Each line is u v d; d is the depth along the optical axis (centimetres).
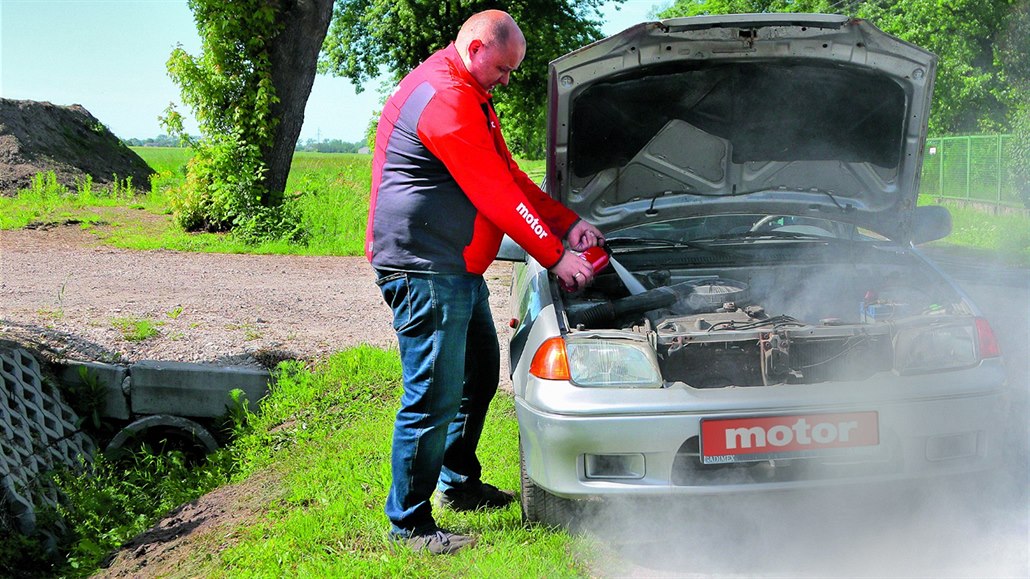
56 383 590
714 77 385
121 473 575
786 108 395
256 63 1391
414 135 299
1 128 2344
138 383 594
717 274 444
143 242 1328
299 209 1470
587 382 314
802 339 331
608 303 366
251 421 569
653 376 313
